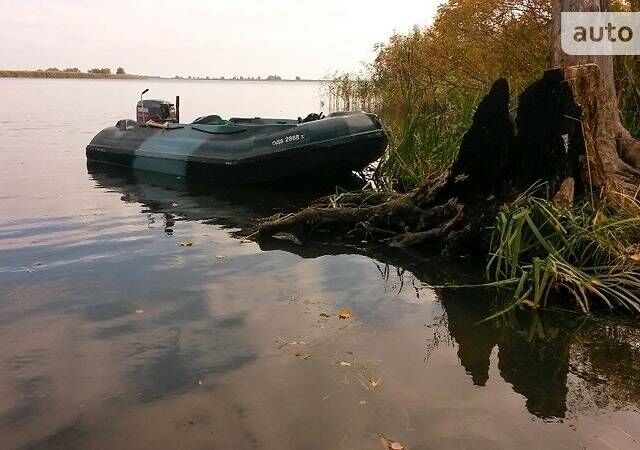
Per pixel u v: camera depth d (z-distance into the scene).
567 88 4.39
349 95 16.16
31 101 32.97
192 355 3.06
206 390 2.71
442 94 8.88
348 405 2.58
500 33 9.30
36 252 4.91
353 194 6.26
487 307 3.77
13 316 3.56
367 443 2.30
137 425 2.44
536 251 4.23
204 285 4.14
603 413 2.54
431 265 4.68
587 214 4.23
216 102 33.75
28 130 16.03
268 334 3.32
